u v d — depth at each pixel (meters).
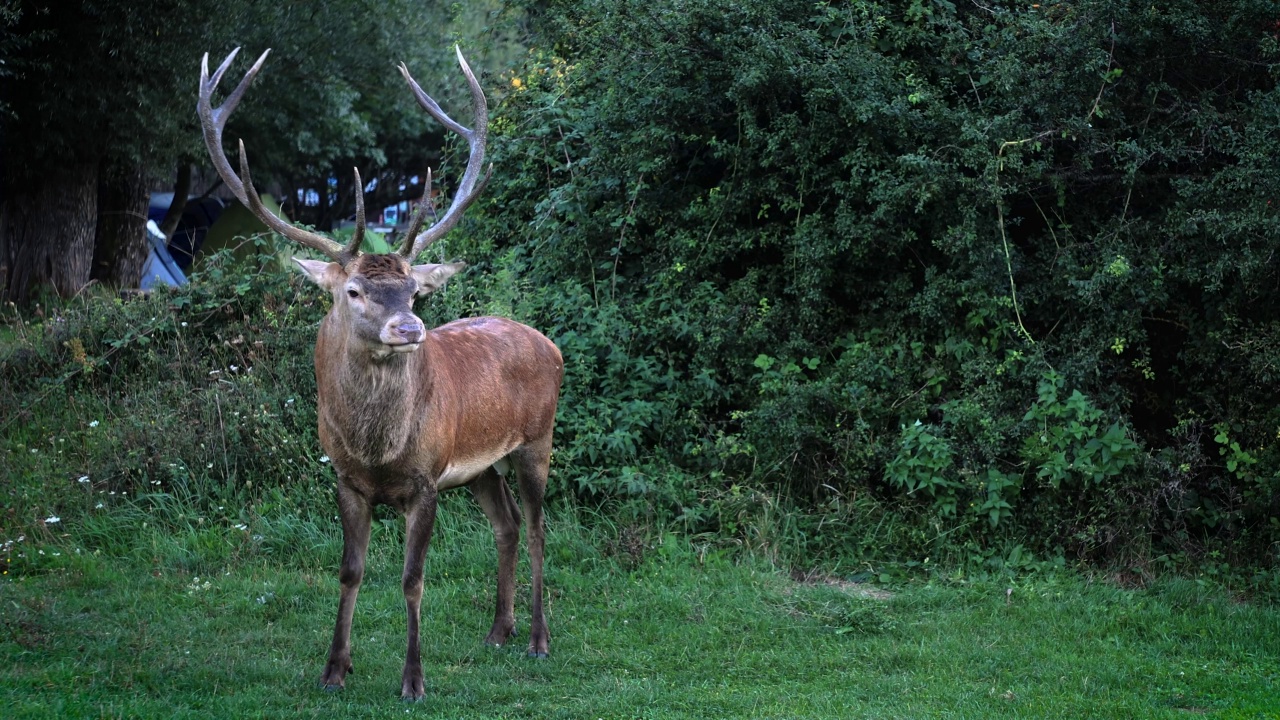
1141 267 8.39
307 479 8.38
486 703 5.64
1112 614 7.11
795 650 6.58
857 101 8.79
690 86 9.77
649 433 8.89
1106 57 8.32
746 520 8.11
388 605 7.00
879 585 7.73
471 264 10.53
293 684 5.71
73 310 10.40
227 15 14.38
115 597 6.86
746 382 9.20
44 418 9.39
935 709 5.66
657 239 10.01
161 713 5.13
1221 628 6.93
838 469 8.48
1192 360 8.63
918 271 9.41
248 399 8.92
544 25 11.37
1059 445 7.96
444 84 18.78
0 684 5.36
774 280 9.55
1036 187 8.89
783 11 9.43
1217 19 8.48
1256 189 7.78
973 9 9.82
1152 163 8.90
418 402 5.62
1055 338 8.90
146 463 8.43
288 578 7.31
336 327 5.59
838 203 9.36
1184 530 8.17
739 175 9.62
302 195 28.27
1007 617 7.09
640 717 5.49
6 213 15.05
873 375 8.65
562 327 9.30
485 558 7.72
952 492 8.09
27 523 7.83
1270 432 8.19
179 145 15.22
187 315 10.06
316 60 16.38
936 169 8.46
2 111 13.19
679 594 7.27
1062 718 5.56
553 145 10.89
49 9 13.63
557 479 8.39
